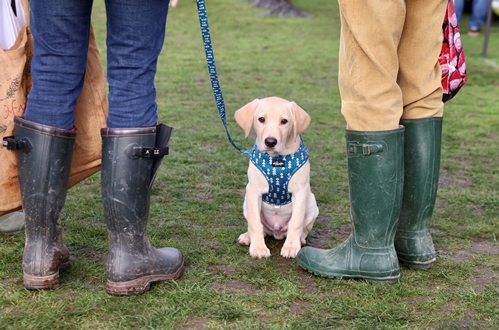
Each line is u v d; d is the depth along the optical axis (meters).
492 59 8.49
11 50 2.27
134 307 2.02
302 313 2.03
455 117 5.41
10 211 2.39
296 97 6.06
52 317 1.94
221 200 3.25
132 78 2.03
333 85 6.72
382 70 2.10
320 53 8.81
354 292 2.20
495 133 4.88
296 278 2.33
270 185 2.62
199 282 2.25
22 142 2.04
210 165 3.89
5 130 2.28
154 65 2.08
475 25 10.62
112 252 2.11
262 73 7.30
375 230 2.24
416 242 2.38
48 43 1.99
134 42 1.99
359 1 2.04
